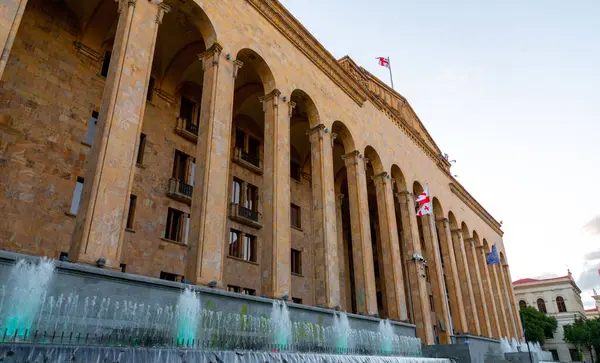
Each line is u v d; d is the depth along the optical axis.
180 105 22.44
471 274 40.75
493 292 45.84
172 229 20.22
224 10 17.88
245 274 23.70
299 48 22.56
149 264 18.36
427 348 25.03
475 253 42.12
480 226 47.78
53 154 16.22
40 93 16.41
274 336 14.15
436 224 36.75
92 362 6.69
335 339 17.09
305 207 30.69
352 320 18.77
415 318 27.08
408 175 31.81
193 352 8.05
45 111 16.39
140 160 19.64
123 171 11.71
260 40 19.67
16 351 6.04
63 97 17.11
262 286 16.48
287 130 19.67
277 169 18.19
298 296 27.34
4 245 14.07
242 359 8.78
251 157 26.70
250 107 26.14
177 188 20.31
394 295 24.31
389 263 25.25
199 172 14.68
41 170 15.70
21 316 8.22
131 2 13.60
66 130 16.86
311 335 15.88
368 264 22.33
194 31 19.59
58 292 8.85
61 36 17.67
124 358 7.04
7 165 14.80
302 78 22.17
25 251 14.52
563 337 73.50
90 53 18.47
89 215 10.56
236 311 13.02
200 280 12.91
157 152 20.34
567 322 76.38
